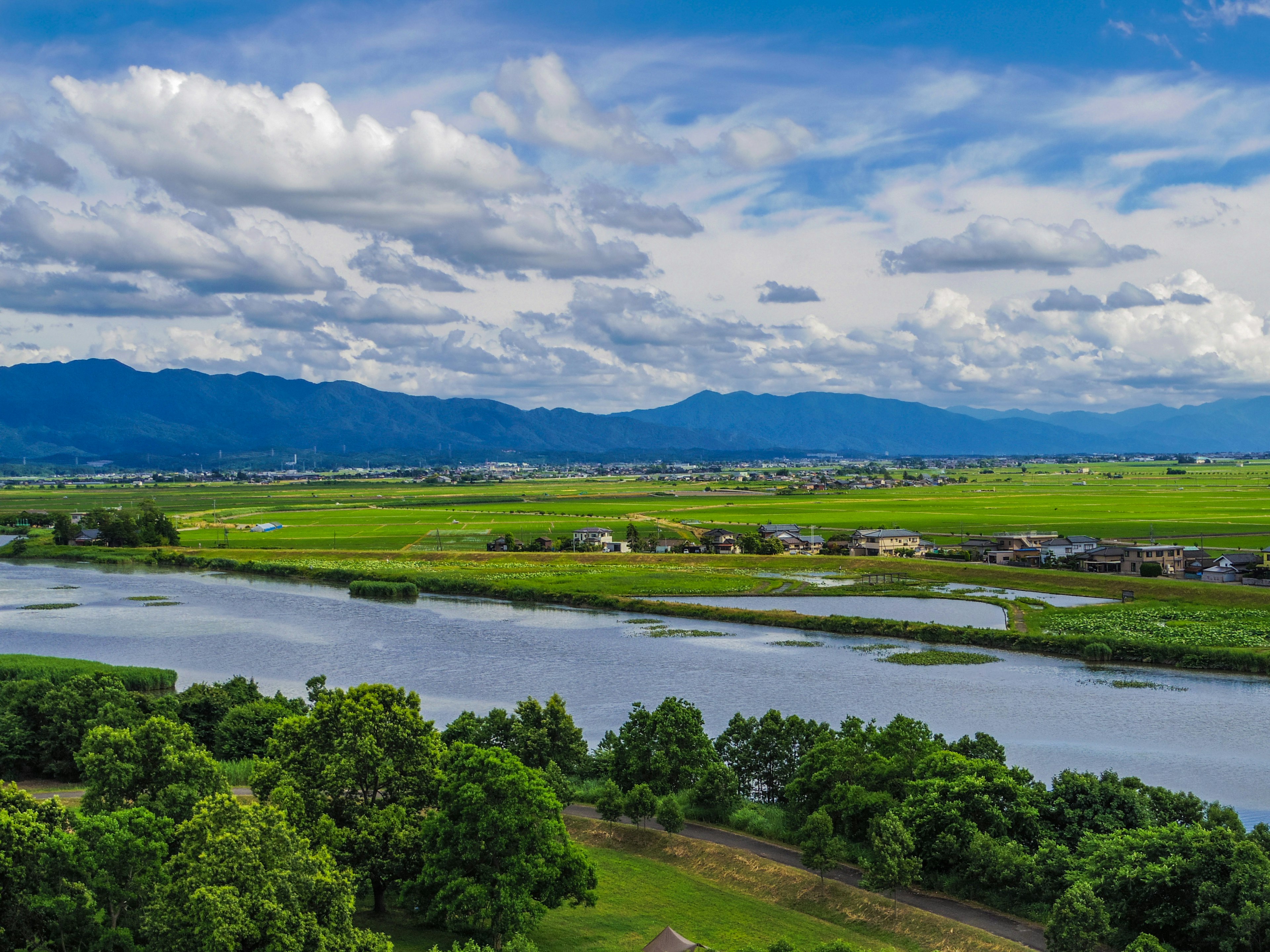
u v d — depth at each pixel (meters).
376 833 66.31
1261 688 131.12
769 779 92.19
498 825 62.31
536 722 93.81
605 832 83.12
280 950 50.50
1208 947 61.38
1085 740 107.75
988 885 70.88
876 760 82.69
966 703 123.31
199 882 51.75
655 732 91.50
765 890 72.44
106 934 54.25
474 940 62.72
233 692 108.12
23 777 97.94
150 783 66.88
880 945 63.78
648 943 62.28
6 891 54.41
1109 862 66.25
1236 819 72.00
